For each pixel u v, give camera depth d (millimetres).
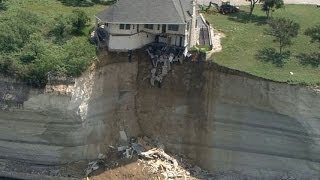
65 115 59719
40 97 59125
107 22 62125
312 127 60344
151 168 61219
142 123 64750
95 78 61500
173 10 63156
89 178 60406
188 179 61156
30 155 62188
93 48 62281
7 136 61531
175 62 63969
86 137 61719
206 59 63281
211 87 62719
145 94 64688
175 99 63906
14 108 59812
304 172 61781
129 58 63969
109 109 63500
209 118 62969
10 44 61969
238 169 63000
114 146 63312
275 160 62031
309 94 59812
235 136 62531
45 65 59344
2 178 61125
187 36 64312
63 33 64500
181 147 64000
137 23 62375
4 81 60156
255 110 61625
